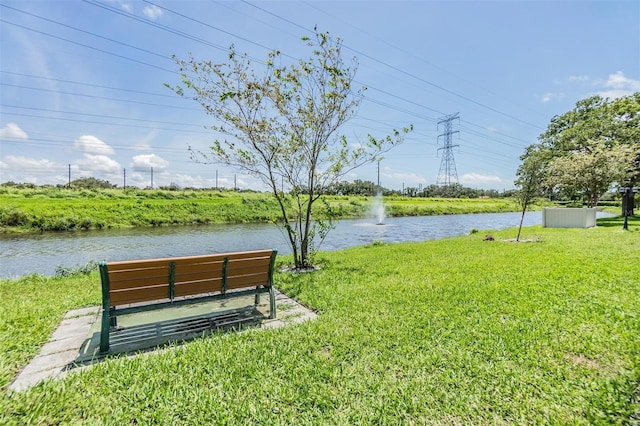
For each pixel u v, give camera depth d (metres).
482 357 3.15
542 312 4.29
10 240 18.64
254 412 2.37
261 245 16.89
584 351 3.20
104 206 28.77
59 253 14.52
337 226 27.84
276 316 4.43
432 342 3.46
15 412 2.28
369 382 2.74
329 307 4.70
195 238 19.69
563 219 19.83
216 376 2.82
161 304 3.66
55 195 34.41
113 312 3.43
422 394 2.58
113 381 2.72
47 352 3.34
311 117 7.98
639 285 5.45
